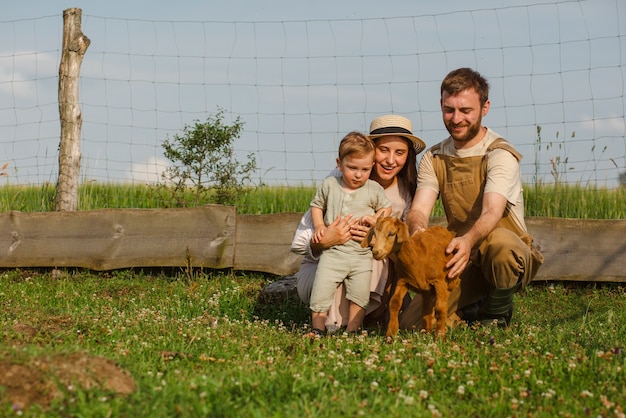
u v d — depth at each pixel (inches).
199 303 352.2
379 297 283.0
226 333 260.1
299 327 300.2
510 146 271.3
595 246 392.8
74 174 438.3
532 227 394.9
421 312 274.7
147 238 416.8
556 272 393.7
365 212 278.2
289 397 177.0
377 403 175.5
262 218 409.7
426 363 209.0
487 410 174.4
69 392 168.7
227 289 374.9
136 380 184.5
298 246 287.7
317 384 186.4
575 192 452.8
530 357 216.1
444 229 254.4
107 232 421.1
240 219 411.8
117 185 513.7
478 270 279.9
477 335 254.4
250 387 181.9
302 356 225.8
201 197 482.6
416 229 267.4
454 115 266.8
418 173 288.8
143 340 245.1
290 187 510.0
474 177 274.5
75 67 436.8
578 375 199.2
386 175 284.8
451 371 202.5
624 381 192.7
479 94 267.4
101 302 347.9
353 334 261.7
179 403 168.9
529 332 258.4
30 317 270.4
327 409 170.4
